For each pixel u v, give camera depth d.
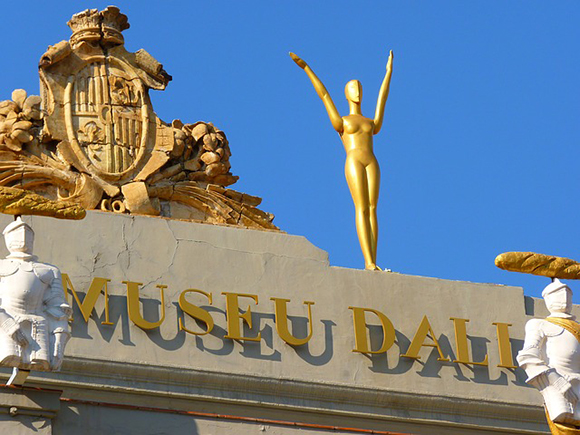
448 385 20.41
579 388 19.16
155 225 19.97
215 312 19.78
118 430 18.91
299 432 19.58
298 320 20.08
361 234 21.36
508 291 21.12
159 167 21.09
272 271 20.19
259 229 21.31
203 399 19.34
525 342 19.42
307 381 19.77
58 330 18.08
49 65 21.17
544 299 19.80
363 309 20.36
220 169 21.47
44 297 18.19
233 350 19.67
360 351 20.16
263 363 19.73
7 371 18.61
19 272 18.12
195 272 19.89
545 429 20.70
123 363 19.16
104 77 21.34
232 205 21.36
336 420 19.86
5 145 20.73
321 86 22.09
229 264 20.05
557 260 19.61
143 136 21.20
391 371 20.22
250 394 19.58
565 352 19.23
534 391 20.75
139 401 19.14
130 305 19.47
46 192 20.77
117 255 19.69
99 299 19.41
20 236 18.34
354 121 21.88
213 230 20.19
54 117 20.98
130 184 20.92
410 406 20.19
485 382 20.59
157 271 19.77
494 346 20.80
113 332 19.31
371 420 20.00
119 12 21.72
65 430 18.70
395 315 20.50
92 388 19.00
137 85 21.44
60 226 19.64
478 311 20.89
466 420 20.39
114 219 19.84
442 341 20.59
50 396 18.47
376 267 21.14
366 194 21.52
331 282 20.38
